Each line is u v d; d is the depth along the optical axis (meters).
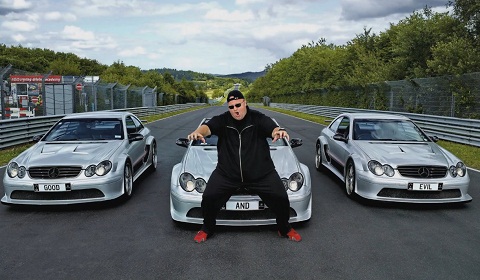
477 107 12.76
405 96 16.75
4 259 3.40
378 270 3.18
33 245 3.72
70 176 4.74
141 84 42.19
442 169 4.87
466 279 3.02
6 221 4.43
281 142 5.13
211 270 3.17
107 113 6.62
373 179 4.91
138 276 3.07
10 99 19.31
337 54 39.12
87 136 5.88
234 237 3.92
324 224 4.34
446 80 13.84
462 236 3.99
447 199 4.84
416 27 21.34
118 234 4.02
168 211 4.83
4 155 8.93
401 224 4.36
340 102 27.45
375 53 30.59
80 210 4.86
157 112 29.17
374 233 4.06
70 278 3.03
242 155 3.51
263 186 3.58
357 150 5.49
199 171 4.20
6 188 4.76
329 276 3.07
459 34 19.11
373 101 21.23
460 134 10.89
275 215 3.81
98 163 4.86
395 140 5.89
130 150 5.75
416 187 4.79
